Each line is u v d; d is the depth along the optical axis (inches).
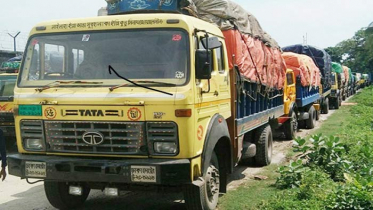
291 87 542.6
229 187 309.3
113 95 206.8
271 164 393.4
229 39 279.9
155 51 213.5
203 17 278.7
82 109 211.0
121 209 260.8
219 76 252.1
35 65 228.7
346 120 730.2
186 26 212.2
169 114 201.6
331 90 1034.7
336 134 528.4
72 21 228.1
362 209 228.1
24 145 224.2
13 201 282.4
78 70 221.8
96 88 212.7
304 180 276.8
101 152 210.8
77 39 224.2
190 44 210.4
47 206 270.2
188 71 207.3
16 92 224.7
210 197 239.0
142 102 202.5
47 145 219.1
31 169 217.3
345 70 1421.0
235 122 283.3
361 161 342.3
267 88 379.2
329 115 892.0
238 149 292.7
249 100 325.4
